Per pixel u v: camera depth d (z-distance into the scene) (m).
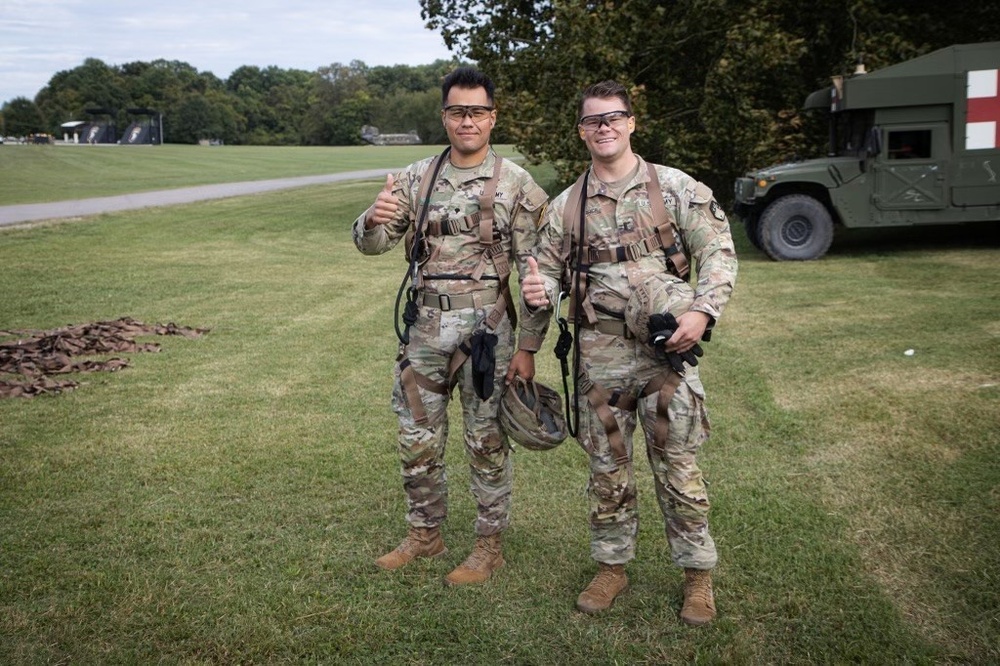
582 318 3.19
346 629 3.16
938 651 2.91
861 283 10.05
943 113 11.91
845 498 4.16
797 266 11.74
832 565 3.51
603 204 3.12
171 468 4.74
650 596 3.33
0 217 18.88
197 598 3.37
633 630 3.12
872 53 14.56
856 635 3.03
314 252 14.80
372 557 3.71
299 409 5.82
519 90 17.47
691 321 2.93
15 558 3.70
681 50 17.06
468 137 3.33
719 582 3.42
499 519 3.53
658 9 15.45
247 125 103.06
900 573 3.45
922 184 12.04
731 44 14.73
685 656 2.96
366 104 100.44
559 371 6.73
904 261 11.62
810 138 15.60
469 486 4.50
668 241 3.09
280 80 124.56
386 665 2.96
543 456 4.83
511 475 3.58
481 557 3.54
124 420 5.58
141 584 3.47
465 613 3.25
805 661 2.91
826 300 9.11
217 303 9.95
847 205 12.22
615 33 15.12
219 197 25.75
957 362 6.28
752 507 4.09
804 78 16.61
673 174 3.11
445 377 3.50
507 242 3.43
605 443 3.20
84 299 10.17
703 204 3.07
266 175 37.91
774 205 12.24
